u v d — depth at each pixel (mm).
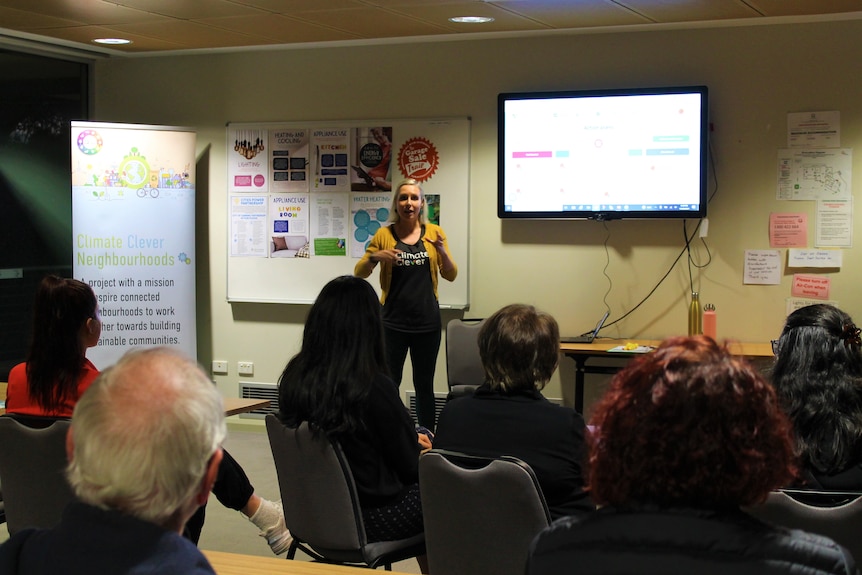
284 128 6129
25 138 6262
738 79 5332
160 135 6012
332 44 5949
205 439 1162
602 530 1126
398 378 5344
